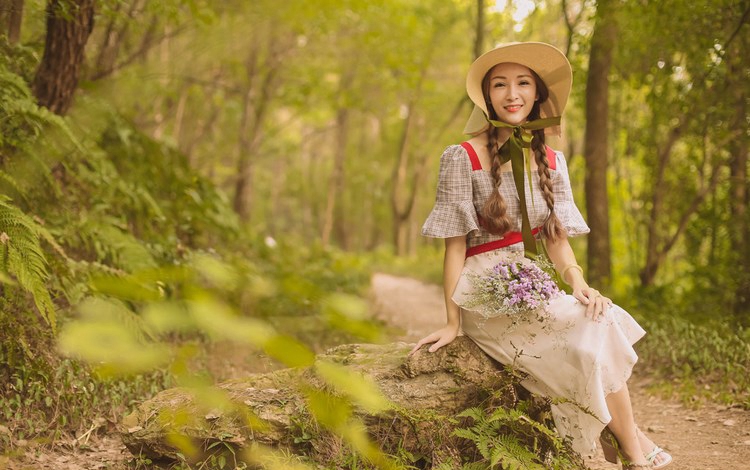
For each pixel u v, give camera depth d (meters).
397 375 3.22
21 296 4.06
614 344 3.05
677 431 4.64
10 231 1.96
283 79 20.58
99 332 0.49
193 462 3.12
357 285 11.21
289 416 3.12
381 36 18.48
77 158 6.37
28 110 4.81
